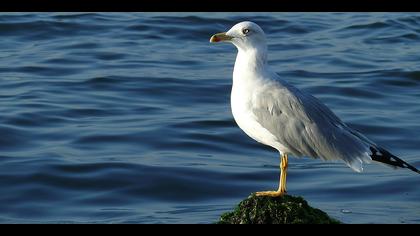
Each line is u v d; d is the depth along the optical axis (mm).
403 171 15844
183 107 19141
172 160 15969
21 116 17859
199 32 25531
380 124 18078
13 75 21000
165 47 24141
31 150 16266
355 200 14469
